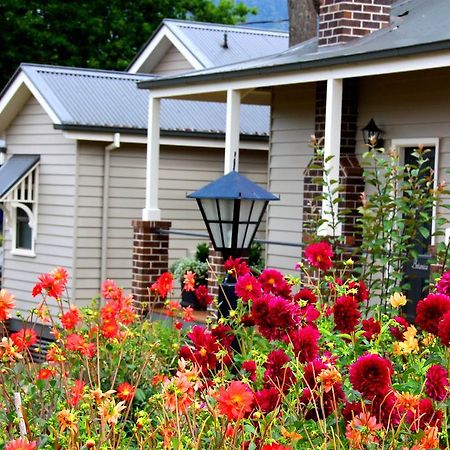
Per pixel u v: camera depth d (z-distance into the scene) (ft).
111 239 59.88
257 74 43.14
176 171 62.03
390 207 32.17
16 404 16.92
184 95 50.37
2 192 60.39
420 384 16.25
